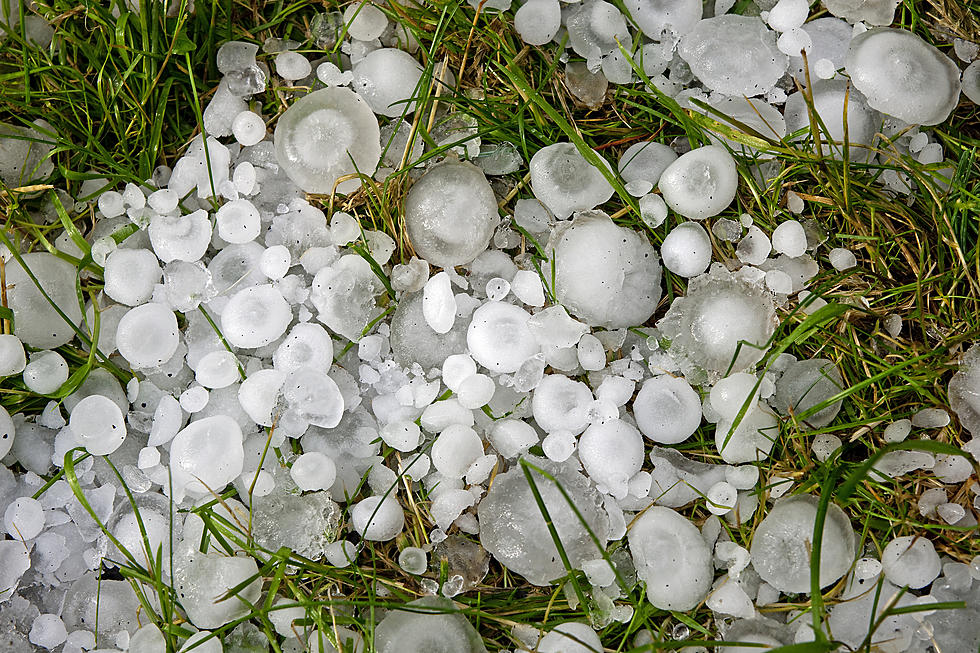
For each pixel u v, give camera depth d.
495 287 0.40
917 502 0.40
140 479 0.40
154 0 0.41
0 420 0.40
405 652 0.38
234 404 0.40
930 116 0.40
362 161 0.40
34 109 0.41
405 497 0.41
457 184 0.40
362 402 0.41
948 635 0.39
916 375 0.40
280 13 0.42
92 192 0.41
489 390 0.40
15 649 0.39
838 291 0.41
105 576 0.40
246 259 0.40
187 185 0.41
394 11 0.42
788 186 0.42
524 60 0.42
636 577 0.40
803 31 0.40
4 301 0.40
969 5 0.42
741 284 0.40
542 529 0.39
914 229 0.41
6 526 0.39
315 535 0.39
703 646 0.39
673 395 0.40
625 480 0.39
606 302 0.40
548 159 0.40
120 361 0.41
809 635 0.39
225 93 0.41
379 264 0.41
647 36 0.41
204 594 0.39
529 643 0.40
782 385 0.40
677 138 0.42
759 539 0.39
